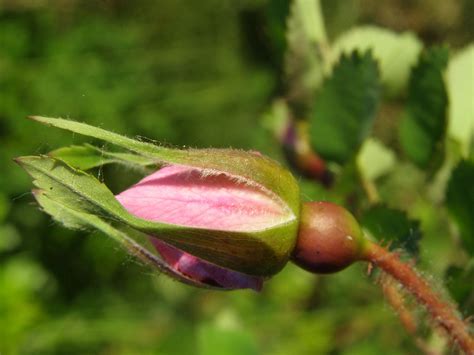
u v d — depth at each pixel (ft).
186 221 0.20
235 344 0.39
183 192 0.20
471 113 0.32
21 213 0.78
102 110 0.84
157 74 0.95
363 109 0.28
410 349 0.28
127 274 0.78
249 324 0.66
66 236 0.80
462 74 0.33
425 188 0.30
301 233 0.21
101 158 0.20
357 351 0.62
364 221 0.26
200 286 0.20
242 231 0.20
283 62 0.32
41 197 0.19
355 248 0.22
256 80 0.96
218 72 0.98
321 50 0.31
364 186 0.29
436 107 0.28
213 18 1.00
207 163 0.20
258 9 0.98
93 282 0.79
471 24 0.74
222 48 0.99
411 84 0.28
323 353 0.64
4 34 0.85
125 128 0.87
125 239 0.20
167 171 0.20
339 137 0.29
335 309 0.64
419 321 0.25
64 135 0.76
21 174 0.78
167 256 0.20
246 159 0.20
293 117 0.32
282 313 0.66
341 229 0.22
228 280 0.21
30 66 0.85
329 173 0.32
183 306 0.74
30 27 0.88
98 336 0.74
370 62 0.28
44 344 0.70
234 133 0.95
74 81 0.85
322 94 0.29
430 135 0.28
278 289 0.66
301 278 0.65
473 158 0.25
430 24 0.74
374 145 0.34
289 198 0.21
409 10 0.75
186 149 0.20
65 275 0.79
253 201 0.20
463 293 0.24
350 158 0.29
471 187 0.25
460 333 0.22
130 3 0.97
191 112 0.95
